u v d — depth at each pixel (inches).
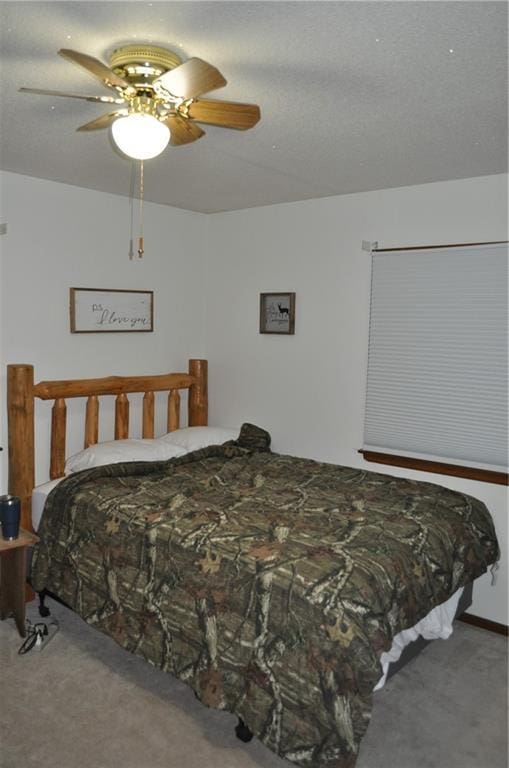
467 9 60.3
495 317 126.6
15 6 61.1
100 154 118.0
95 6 61.0
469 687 108.5
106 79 68.4
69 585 116.6
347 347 151.7
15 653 114.2
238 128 81.4
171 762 87.5
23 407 134.3
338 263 151.8
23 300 138.9
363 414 150.0
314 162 119.7
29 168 129.8
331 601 82.8
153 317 168.4
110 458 139.7
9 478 138.1
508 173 123.5
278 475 137.1
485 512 124.4
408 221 138.7
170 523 106.1
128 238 159.5
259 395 171.8
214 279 180.4
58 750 89.2
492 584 129.7
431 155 112.7
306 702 79.9
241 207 168.7
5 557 123.2
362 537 100.4
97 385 152.3
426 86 80.0
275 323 165.8
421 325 137.6
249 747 90.9
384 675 94.8
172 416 173.9
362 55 71.3
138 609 103.1
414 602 92.7
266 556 93.0
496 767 88.6
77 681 106.0
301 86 81.0
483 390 129.8
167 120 79.4
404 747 92.3
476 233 128.7
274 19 63.2
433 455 138.6
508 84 78.8
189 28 65.6
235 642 88.6
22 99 87.5
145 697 102.0
